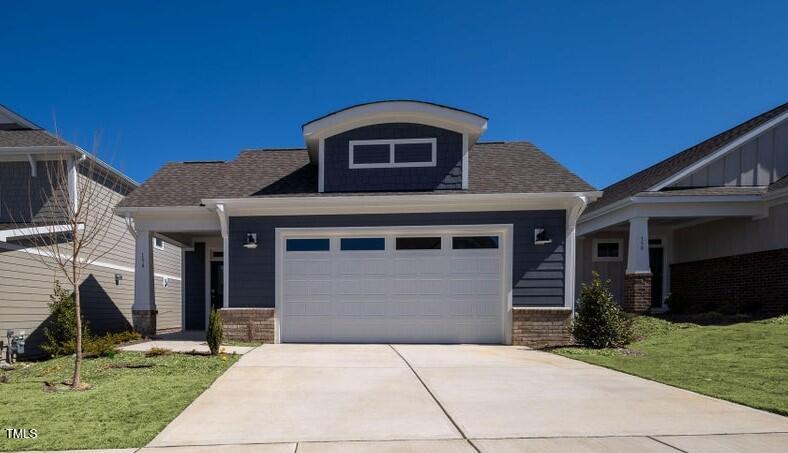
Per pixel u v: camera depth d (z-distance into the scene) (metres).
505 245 10.27
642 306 12.40
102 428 4.47
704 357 7.89
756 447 4.02
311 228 10.55
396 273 10.47
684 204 12.27
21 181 12.59
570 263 10.16
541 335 9.99
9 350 9.46
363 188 10.85
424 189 10.76
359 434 4.34
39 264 11.12
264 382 6.33
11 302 10.22
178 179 12.41
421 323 10.40
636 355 8.30
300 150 13.75
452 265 10.43
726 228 13.15
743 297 12.42
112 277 14.41
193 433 4.36
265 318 10.37
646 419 4.74
